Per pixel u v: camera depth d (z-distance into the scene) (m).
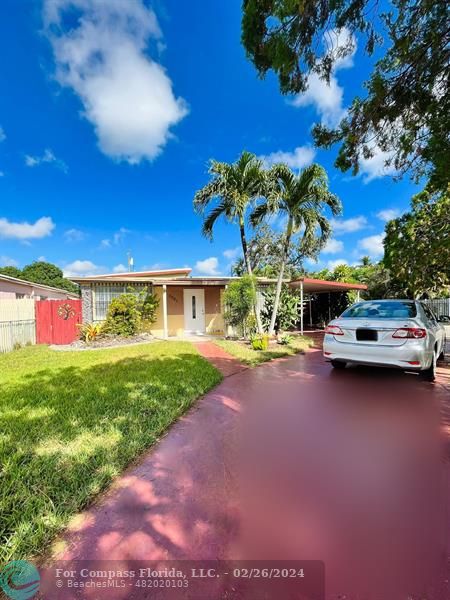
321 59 3.63
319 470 2.57
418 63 3.53
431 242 6.97
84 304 12.23
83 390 4.93
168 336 13.32
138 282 12.45
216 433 3.36
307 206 10.29
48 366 6.98
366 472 2.53
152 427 3.46
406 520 1.97
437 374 5.79
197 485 2.41
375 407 4.03
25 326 11.20
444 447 2.94
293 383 5.33
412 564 1.64
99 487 2.37
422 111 3.87
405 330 4.84
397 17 3.24
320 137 4.51
